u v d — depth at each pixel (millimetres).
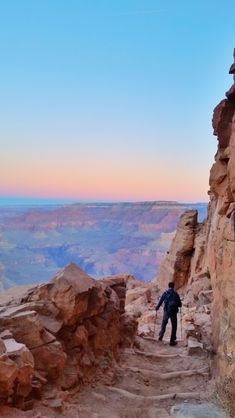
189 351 12133
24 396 6676
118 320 11758
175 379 9914
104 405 7926
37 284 10234
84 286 9117
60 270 9617
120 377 9672
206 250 22781
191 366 10930
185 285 26438
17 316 7688
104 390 8703
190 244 26594
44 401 7055
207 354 11961
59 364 7738
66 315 8625
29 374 6680
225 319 8734
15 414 6230
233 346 8008
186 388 9281
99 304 9914
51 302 8719
